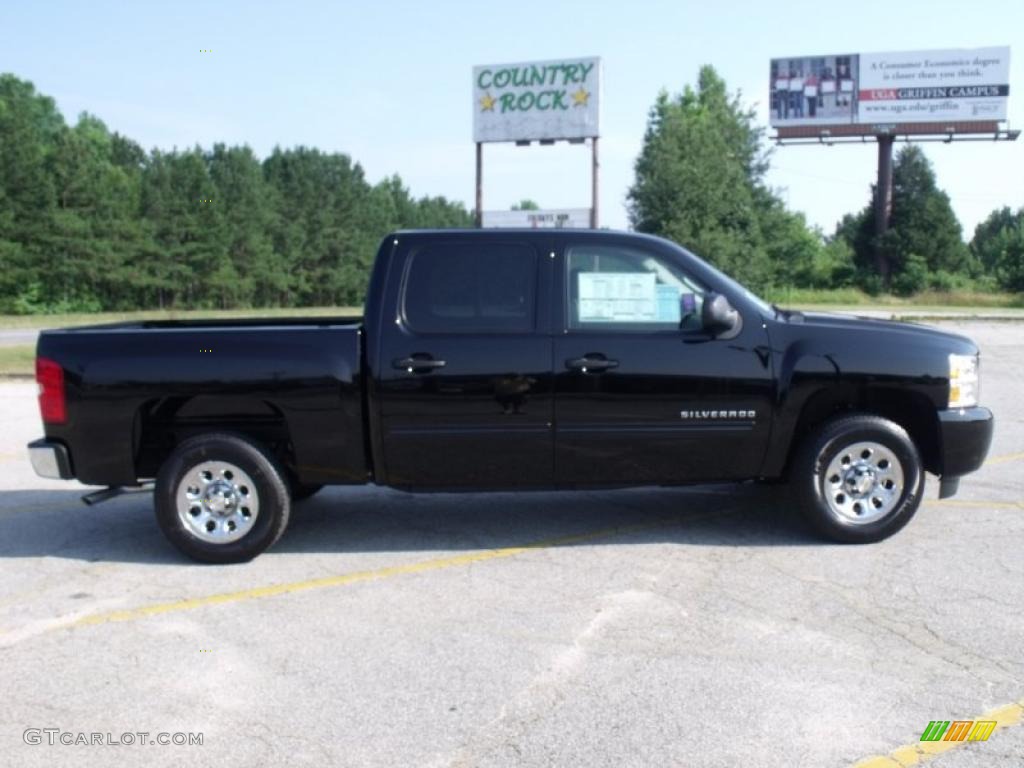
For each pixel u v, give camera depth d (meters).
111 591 5.38
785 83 58.72
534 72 29.83
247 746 3.59
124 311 57.94
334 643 4.55
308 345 5.77
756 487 7.61
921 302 56.22
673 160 47.34
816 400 6.04
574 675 4.14
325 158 76.31
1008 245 63.34
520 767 3.40
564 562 5.74
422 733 3.66
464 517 6.88
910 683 4.01
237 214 63.44
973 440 5.88
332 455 5.82
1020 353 19.83
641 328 5.81
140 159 76.06
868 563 5.60
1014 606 4.88
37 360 5.84
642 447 5.82
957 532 6.23
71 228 53.72
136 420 5.82
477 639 4.56
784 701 3.86
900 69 56.66
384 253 5.87
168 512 5.80
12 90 82.12
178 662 4.36
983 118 55.53
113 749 3.58
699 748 3.50
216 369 5.73
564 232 5.90
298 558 5.95
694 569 5.55
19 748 3.60
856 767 3.36
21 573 5.75
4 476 8.64
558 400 5.74
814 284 67.25
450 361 5.72
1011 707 3.79
